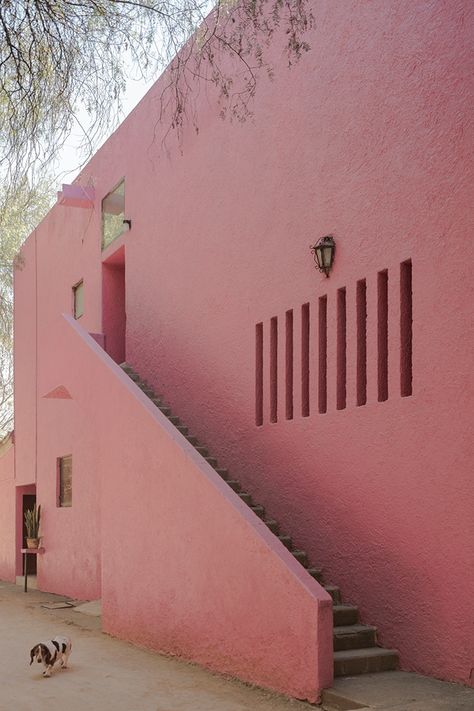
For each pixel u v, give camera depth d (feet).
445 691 21.47
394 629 24.73
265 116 33.45
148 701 22.26
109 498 33.76
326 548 28.25
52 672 25.80
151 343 43.39
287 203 31.81
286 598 22.98
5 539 65.72
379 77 26.66
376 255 26.61
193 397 38.45
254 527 24.67
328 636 21.98
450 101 23.54
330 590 26.99
